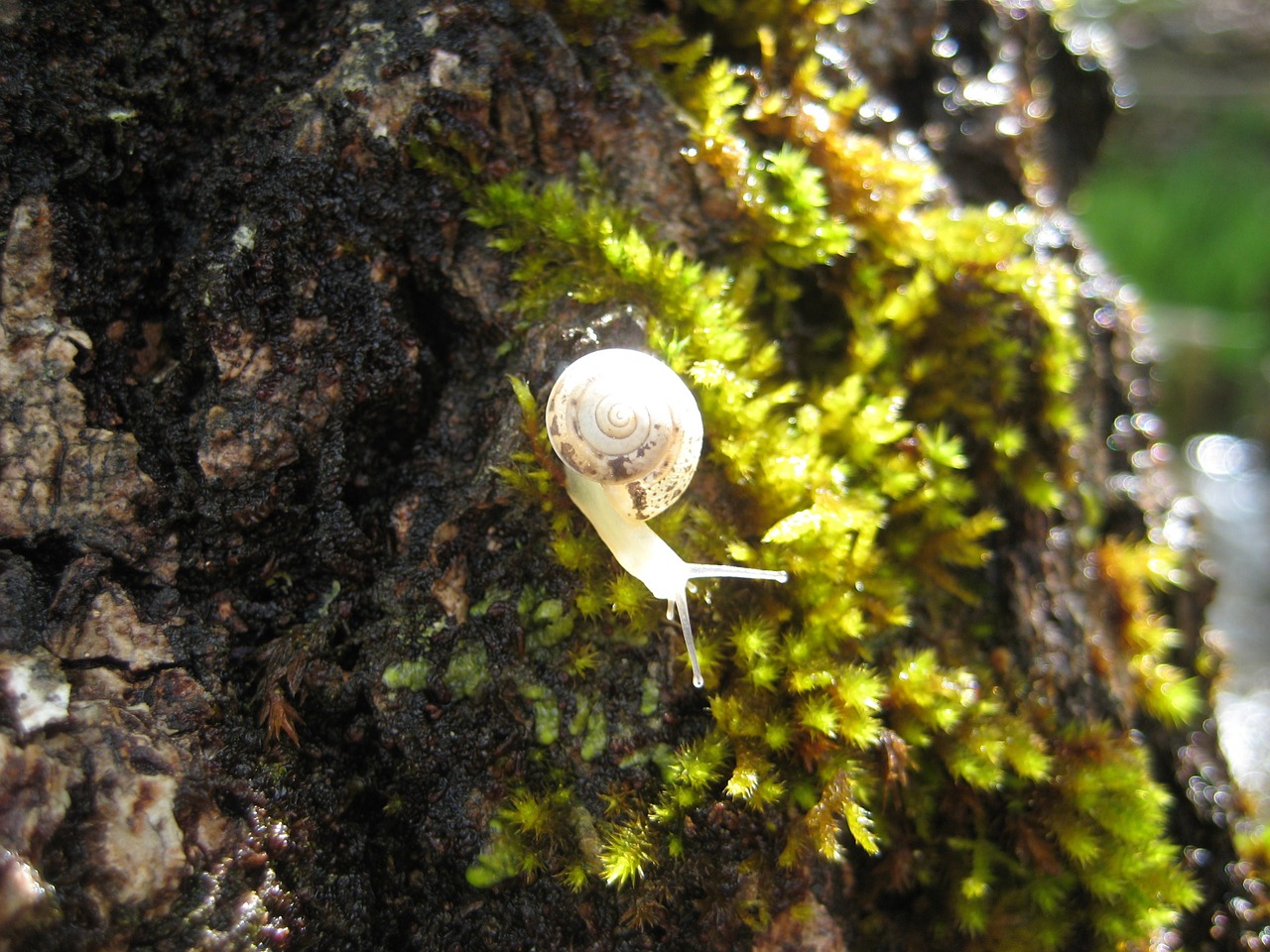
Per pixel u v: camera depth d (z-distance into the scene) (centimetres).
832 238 9
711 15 10
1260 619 24
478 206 8
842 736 8
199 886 7
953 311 9
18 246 8
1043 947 9
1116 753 9
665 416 8
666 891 8
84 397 8
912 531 9
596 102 9
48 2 8
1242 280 33
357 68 8
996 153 11
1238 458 29
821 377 9
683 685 8
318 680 8
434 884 8
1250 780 18
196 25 8
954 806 9
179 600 8
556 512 8
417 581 8
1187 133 38
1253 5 40
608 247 8
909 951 9
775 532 8
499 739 8
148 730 7
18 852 6
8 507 7
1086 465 10
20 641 7
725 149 9
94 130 8
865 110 10
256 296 8
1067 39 12
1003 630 9
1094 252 12
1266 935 10
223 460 8
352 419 8
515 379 8
